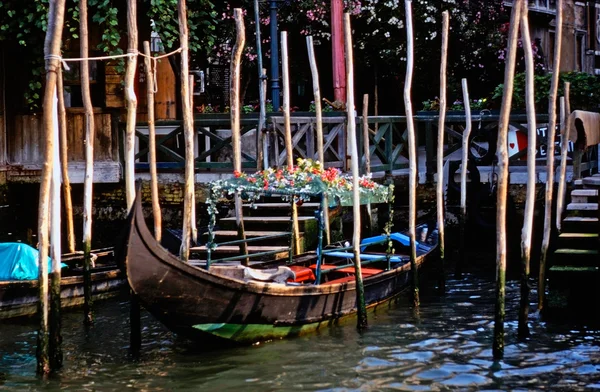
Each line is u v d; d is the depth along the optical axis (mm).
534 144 9422
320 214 10500
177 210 14961
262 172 10555
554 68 10688
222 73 20562
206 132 14852
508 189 15344
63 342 9906
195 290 8875
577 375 8578
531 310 11188
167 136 14836
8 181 14961
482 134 15398
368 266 12641
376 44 19672
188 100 10562
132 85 10109
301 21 19344
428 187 15867
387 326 10531
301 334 10102
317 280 10508
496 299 9148
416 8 19438
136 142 15523
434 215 15773
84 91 10859
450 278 13625
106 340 9984
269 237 11367
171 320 8984
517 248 15422
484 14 20234
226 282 9031
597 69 28172
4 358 9297
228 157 15219
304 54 20609
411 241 11828
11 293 10672
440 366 8906
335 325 10562
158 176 14984
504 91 8883
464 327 10477
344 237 15133
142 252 8398
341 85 16562
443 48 12227
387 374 8672
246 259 11648
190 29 15570
